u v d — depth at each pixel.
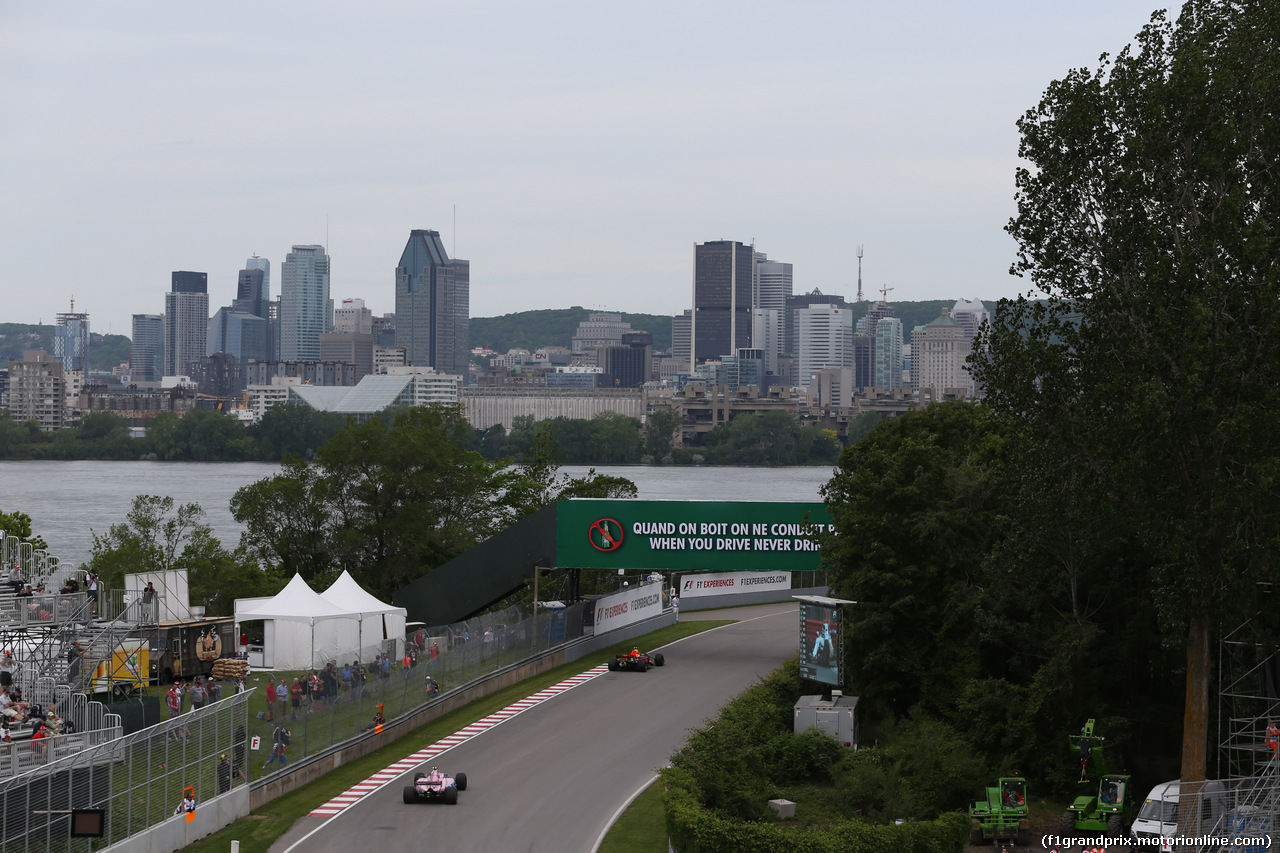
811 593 114.94
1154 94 46.53
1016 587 61.75
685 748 51.94
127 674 61.12
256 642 78.88
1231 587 45.72
